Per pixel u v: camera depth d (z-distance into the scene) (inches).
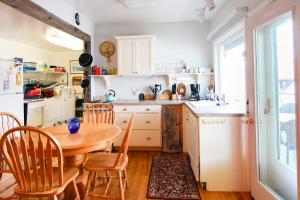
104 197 81.9
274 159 79.7
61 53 259.6
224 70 153.3
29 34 170.2
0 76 130.1
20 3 86.0
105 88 173.9
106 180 104.0
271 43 79.0
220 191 95.2
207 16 154.9
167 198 90.0
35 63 212.7
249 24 85.1
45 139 75.0
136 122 152.2
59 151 62.4
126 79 173.9
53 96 230.7
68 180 69.4
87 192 83.3
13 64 140.3
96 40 173.3
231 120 93.4
